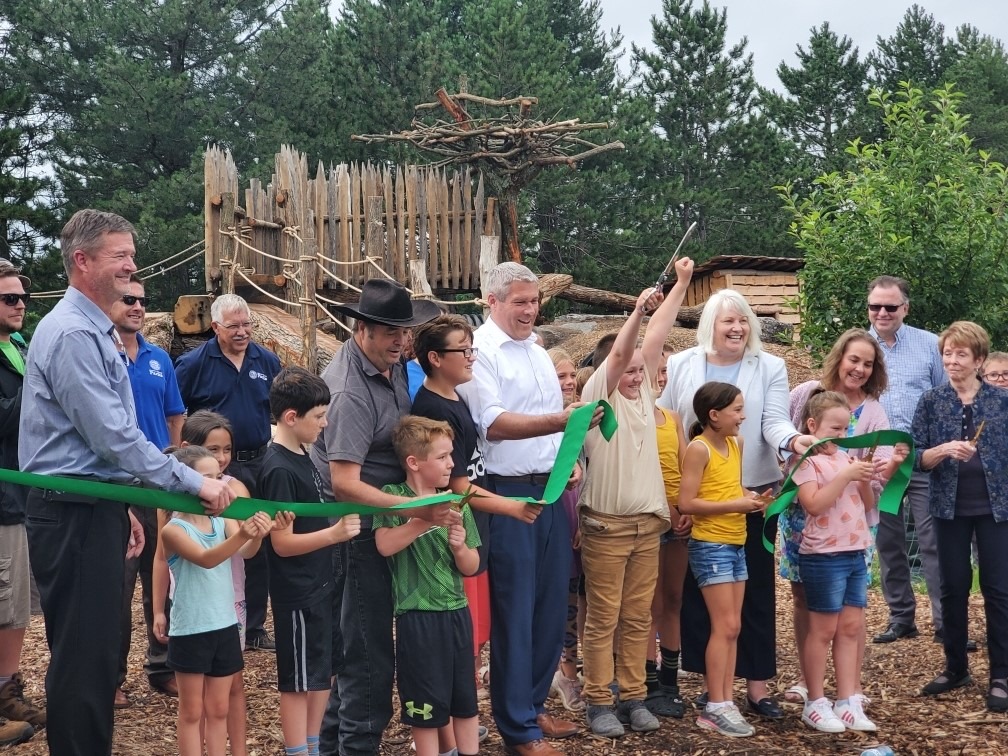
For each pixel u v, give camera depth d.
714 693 5.15
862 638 5.34
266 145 27.95
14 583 5.00
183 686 4.32
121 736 5.02
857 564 5.20
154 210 26.44
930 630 6.70
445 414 4.58
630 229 29.28
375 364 4.44
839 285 9.48
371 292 4.36
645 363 5.19
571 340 14.45
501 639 4.77
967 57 45.66
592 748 4.95
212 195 13.06
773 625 5.37
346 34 30.06
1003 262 9.20
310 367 11.09
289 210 13.84
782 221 31.91
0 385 4.98
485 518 4.69
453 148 18.20
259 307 12.91
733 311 5.49
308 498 4.36
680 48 34.41
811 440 5.08
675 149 31.55
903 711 5.41
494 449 4.84
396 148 27.17
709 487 5.09
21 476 3.55
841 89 40.59
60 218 26.17
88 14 29.91
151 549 5.78
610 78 37.69
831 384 5.73
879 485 5.88
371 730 4.36
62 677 3.93
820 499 5.05
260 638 6.45
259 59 30.02
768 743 5.00
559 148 18.09
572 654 5.64
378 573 4.37
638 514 5.08
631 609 5.18
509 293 4.91
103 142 28.41
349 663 4.41
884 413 5.72
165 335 10.95
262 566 6.46
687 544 5.41
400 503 4.21
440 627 4.31
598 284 28.77
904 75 44.69
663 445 5.47
